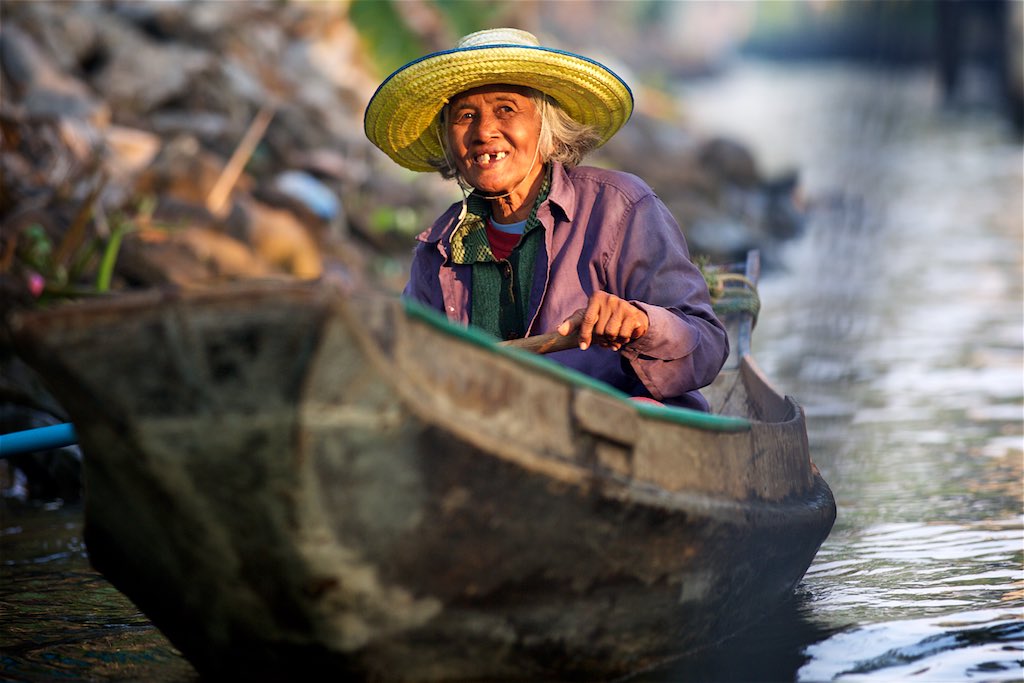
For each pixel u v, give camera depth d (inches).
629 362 172.1
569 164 188.9
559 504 135.4
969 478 251.8
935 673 152.9
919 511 230.4
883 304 491.5
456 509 128.3
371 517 124.3
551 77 179.3
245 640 137.6
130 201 397.4
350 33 713.6
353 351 115.7
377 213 509.0
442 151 201.5
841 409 322.0
